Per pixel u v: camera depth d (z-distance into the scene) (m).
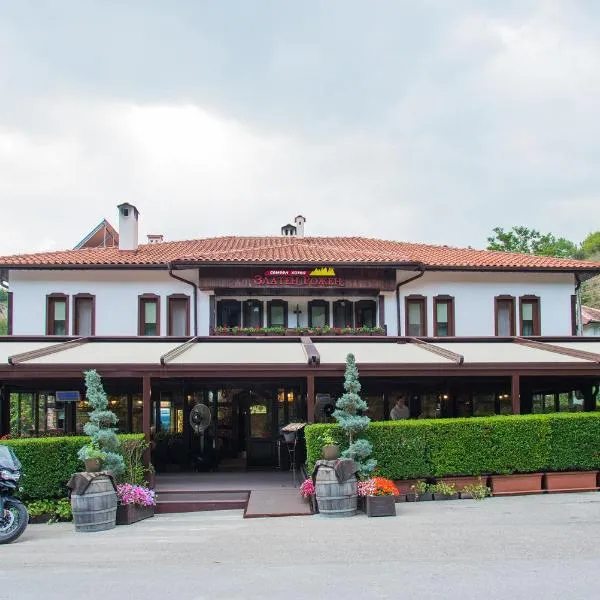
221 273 24.52
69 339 20.81
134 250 27.55
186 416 21.61
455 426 15.21
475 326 25.70
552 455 15.55
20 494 14.05
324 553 9.70
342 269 24.84
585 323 48.06
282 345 20.23
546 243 59.47
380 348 19.89
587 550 9.45
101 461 13.32
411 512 13.33
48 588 8.10
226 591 7.70
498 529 11.18
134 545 10.94
